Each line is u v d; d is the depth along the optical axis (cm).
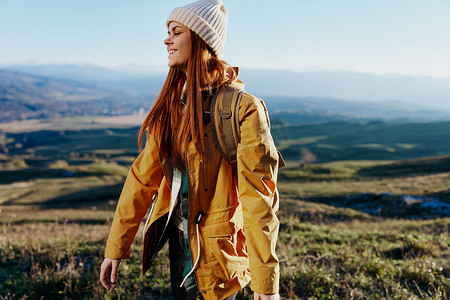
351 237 644
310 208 2744
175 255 160
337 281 366
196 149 137
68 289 367
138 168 165
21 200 6825
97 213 3322
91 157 14900
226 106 136
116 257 161
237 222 146
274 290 125
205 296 144
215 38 140
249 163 131
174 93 156
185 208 146
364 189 4353
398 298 330
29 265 435
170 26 147
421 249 518
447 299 319
